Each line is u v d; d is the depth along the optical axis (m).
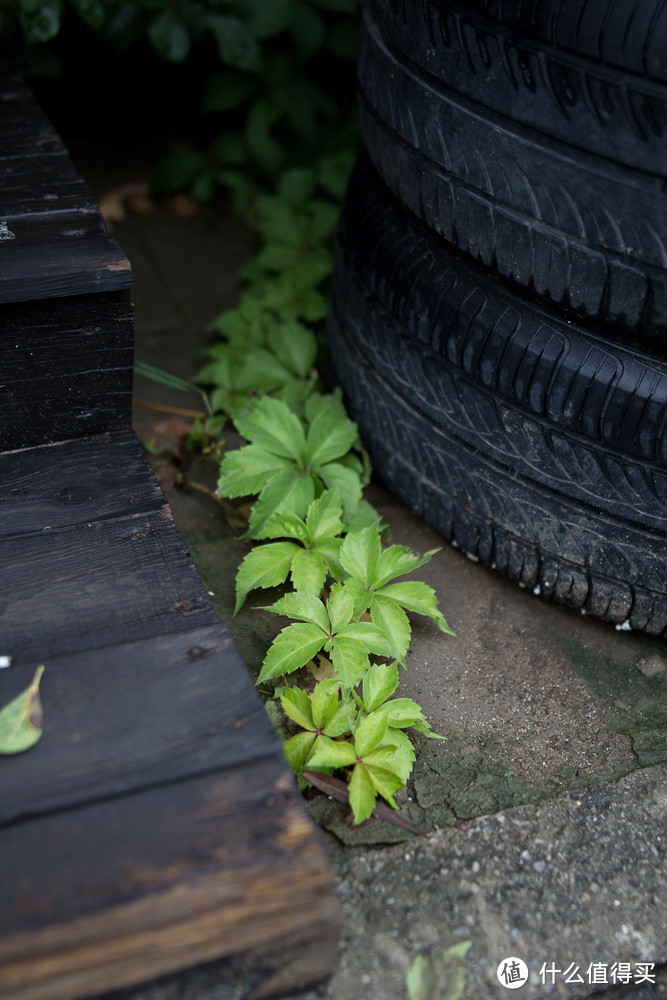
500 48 1.29
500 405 1.56
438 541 1.94
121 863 1.03
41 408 1.66
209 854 1.05
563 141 1.28
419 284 1.64
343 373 2.01
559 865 1.34
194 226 3.06
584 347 1.45
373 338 1.81
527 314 1.50
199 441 2.11
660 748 1.54
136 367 2.20
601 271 1.34
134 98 3.54
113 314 1.59
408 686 1.63
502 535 1.74
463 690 1.63
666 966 1.24
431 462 1.79
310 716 1.44
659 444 1.42
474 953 1.23
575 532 1.62
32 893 1.00
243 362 2.30
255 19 2.71
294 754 1.41
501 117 1.34
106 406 1.71
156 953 1.00
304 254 2.67
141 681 1.23
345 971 1.19
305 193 2.89
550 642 1.73
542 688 1.64
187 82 3.53
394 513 2.01
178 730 1.17
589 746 1.54
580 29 1.18
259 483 1.80
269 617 1.74
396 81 1.55
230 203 3.19
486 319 1.53
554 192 1.32
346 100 3.32
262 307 2.47
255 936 1.03
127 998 1.03
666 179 1.21
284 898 1.03
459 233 1.53
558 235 1.36
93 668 1.24
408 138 1.55
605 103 1.21
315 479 1.85
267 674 1.47
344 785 1.39
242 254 2.94
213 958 1.03
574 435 1.50
